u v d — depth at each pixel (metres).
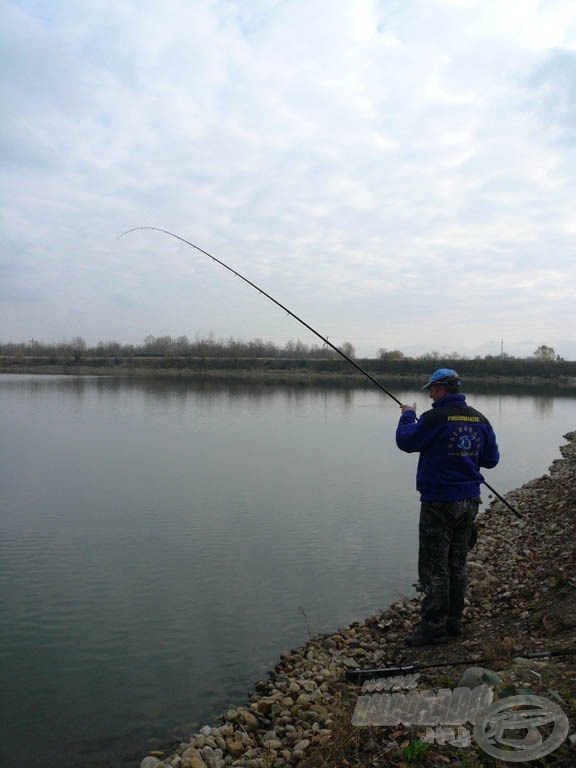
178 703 5.34
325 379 71.62
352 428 27.22
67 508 12.27
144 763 4.41
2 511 12.00
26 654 6.24
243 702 5.34
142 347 96.06
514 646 4.62
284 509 12.30
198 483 14.84
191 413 32.50
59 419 28.59
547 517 9.62
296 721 4.65
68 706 5.30
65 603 7.57
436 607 5.13
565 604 5.23
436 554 5.05
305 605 7.45
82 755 4.65
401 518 11.67
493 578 6.96
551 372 70.44
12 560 9.16
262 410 35.12
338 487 14.61
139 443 21.47
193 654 6.23
